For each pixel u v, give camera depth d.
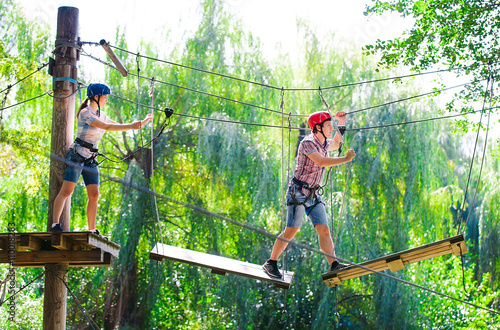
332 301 16.58
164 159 17.05
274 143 17.28
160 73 17.09
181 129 17.34
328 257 6.36
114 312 16.92
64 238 6.54
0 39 15.17
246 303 16.53
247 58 17.56
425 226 16.70
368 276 17.41
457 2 10.74
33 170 15.09
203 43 17.19
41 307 14.99
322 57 17.80
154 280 16.56
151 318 16.69
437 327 16.44
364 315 17.38
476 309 16.14
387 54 10.95
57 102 7.54
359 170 16.39
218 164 16.53
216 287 16.70
